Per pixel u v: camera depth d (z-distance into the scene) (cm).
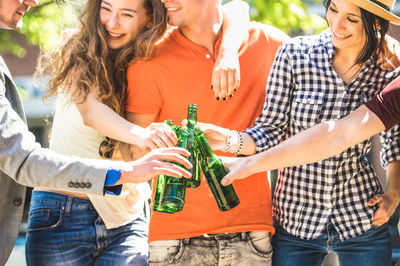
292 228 284
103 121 272
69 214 292
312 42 277
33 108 999
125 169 233
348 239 282
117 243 300
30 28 541
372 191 283
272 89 277
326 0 266
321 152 253
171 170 231
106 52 274
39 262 290
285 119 279
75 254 292
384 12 254
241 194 276
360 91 274
